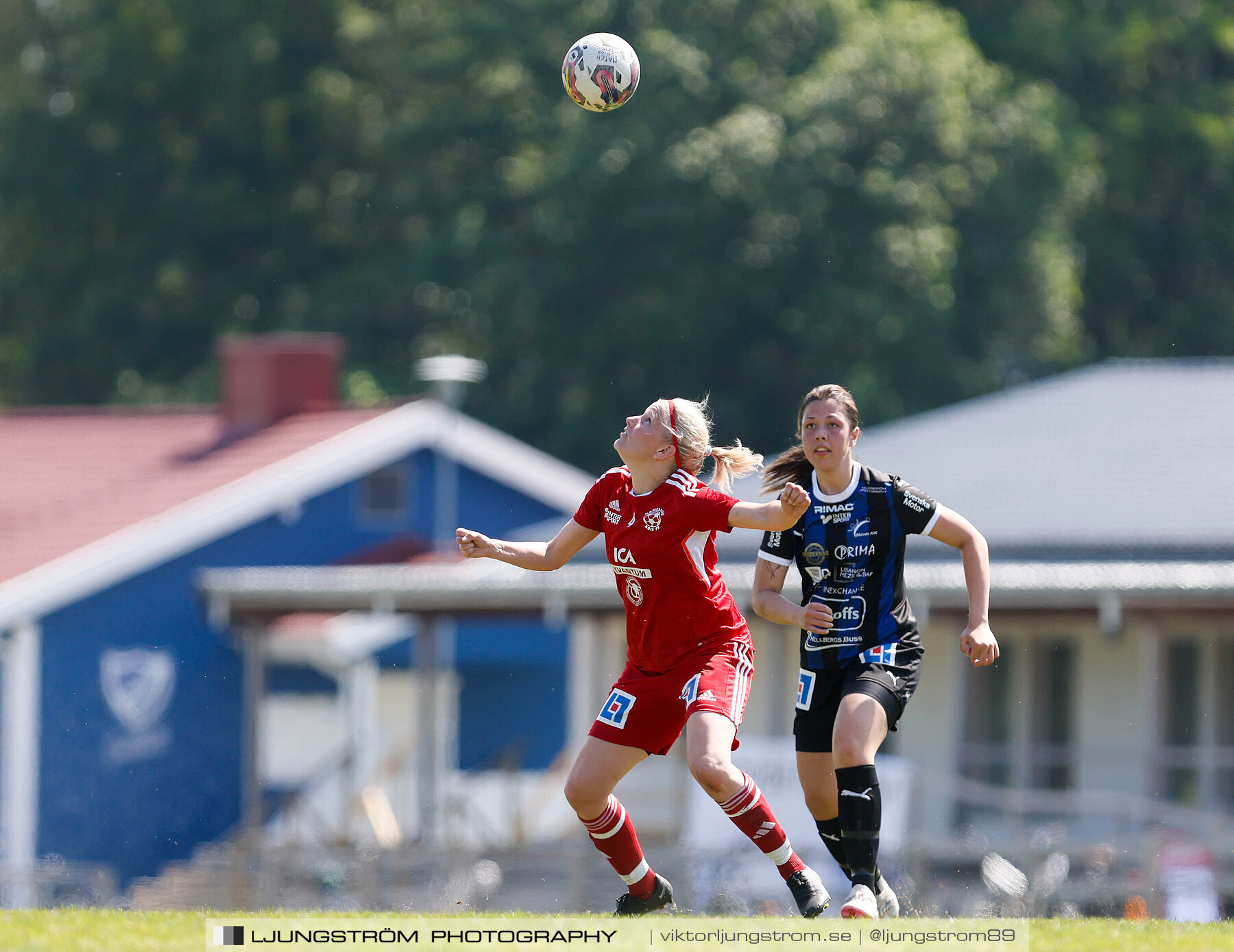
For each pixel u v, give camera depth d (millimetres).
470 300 164625
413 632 103500
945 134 147875
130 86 182875
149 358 188750
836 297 144625
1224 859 69188
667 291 149125
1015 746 81812
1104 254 175000
